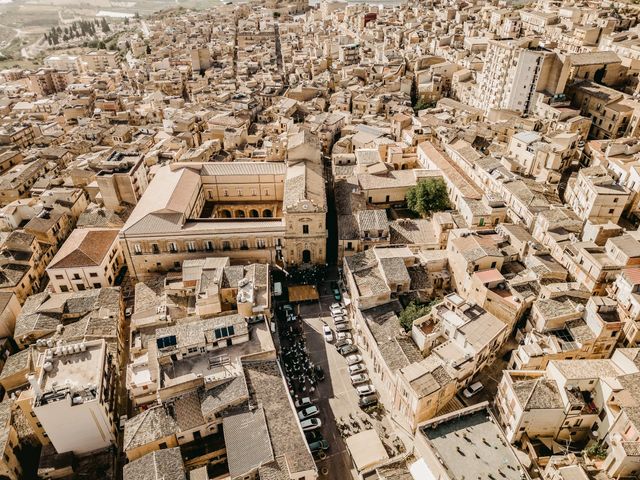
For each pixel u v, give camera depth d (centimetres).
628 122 15538
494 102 18962
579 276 10338
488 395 9269
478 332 9288
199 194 14475
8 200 16488
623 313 8975
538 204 12381
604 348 9181
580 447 8169
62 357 9038
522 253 11300
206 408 8388
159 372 8794
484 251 10606
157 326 10375
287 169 14675
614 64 18125
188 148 18588
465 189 13762
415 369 8588
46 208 14638
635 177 12575
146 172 15900
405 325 10219
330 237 14325
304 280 12750
